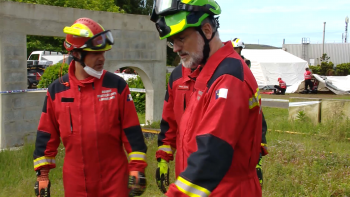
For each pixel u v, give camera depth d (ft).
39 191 10.51
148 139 25.43
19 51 26.07
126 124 10.43
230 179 7.36
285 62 88.84
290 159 20.42
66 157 10.35
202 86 7.42
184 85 9.27
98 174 10.11
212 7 7.43
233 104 6.73
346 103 31.04
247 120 7.15
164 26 7.44
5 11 25.09
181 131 8.04
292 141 24.56
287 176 17.39
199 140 6.69
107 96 10.15
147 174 18.13
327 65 138.41
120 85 10.38
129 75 63.46
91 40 9.62
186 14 7.21
